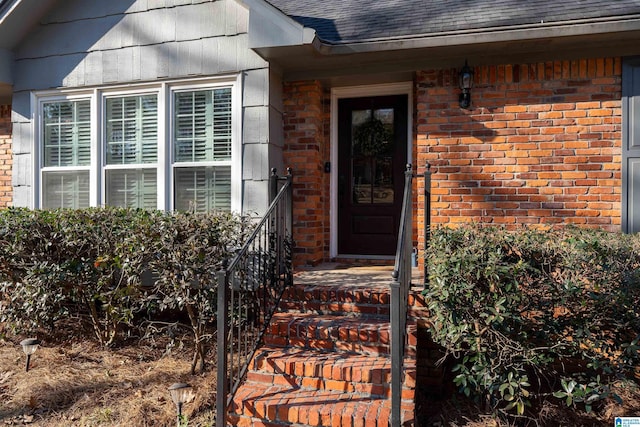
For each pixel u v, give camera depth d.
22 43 5.49
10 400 3.49
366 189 5.66
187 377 3.77
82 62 5.26
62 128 5.46
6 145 6.68
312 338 3.47
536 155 4.54
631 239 3.38
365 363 3.16
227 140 4.89
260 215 4.69
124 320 4.12
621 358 2.99
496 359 3.08
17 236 4.15
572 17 4.03
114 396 3.49
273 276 3.94
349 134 5.68
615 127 4.39
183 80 4.95
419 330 3.79
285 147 5.21
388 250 5.59
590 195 4.43
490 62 4.58
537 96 4.54
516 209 4.57
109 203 5.23
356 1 5.68
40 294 4.17
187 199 4.98
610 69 4.40
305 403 2.93
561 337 3.07
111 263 4.09
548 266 3.07
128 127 5.19
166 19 4.99
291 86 5.20
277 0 6.37
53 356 4.22
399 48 4.30
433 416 3.39
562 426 3.18
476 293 3.06
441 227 3.71
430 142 4.77
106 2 5.18
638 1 4.18
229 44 4.80
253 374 3.29
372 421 2.74
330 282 4.22
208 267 3.62
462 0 5.00
